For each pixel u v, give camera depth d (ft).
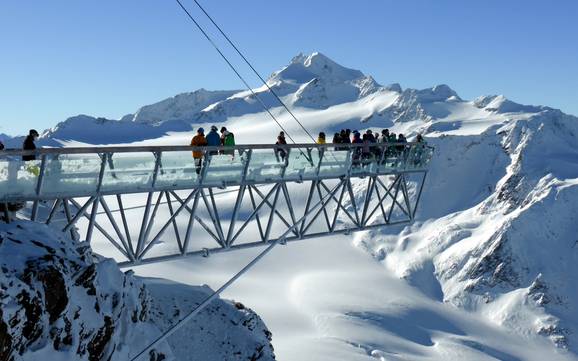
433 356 560.20
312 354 460.55
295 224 88.38
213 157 77.20
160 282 137.28
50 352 55.06
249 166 82.33
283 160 87.25
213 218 78.95
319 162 92.12
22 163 61.77
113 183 68.54
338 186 96.99
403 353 547.08
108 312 63.21
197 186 76.33
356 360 456.45
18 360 52.03
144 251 72.13
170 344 113.70
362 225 99.55
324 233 93.20
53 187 64.03
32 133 65.31
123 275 69.56
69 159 64.59
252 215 83.82
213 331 124.16
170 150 71.87
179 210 75.00
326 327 587.68
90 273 61.82
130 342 71.67
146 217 71.82
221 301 135.85
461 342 627.87
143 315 83.92
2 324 50.29
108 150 66.28
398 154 106.42
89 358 60.34
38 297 54.49
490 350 634.02
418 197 112.06
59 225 81.92
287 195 88.53
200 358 115.14
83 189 66.18
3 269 53.67
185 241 75.46
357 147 98.99
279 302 655.35
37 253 58.03
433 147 112.57
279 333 564.71
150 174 71.31
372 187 103.50
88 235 67.92
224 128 85.25
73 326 57.82
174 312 123.95
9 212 64.90
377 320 635.66
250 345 125.39
